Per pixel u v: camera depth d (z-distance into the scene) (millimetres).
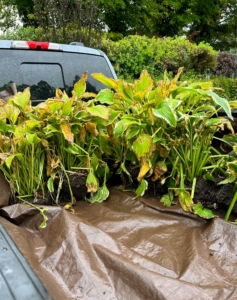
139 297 1240
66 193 2123
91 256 1415
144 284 1248
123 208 2021
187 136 2074
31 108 2115
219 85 8945
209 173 2031
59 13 8438
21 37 9625
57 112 1988
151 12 16203
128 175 2264
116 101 2158
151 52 9164
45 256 1474
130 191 2236
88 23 8664
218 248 1579
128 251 1481
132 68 9008
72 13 9164
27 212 1773
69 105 1979
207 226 1715
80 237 1518
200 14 20125
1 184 1913
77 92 2070
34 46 3107
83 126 2092
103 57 3543
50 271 1382
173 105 1863
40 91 3125
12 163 1960
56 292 1236
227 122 2023
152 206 1965
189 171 2100
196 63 10570
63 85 3240
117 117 2111
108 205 2059
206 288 1250
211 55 10562
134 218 1812
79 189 2105
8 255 1104
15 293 901
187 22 19047
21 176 2049
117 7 13656
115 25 14766
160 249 1573
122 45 9031
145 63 9328
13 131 1987
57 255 1453
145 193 2195
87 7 8805
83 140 2115
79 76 3336
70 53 3312
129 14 14695
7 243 1202
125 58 8914
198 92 1896
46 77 3154
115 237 1672
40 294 908
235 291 1247
